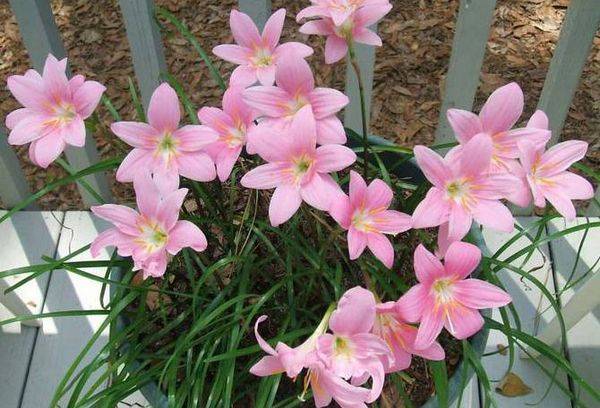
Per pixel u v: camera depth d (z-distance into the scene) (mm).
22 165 1169
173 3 1407
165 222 516
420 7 1384
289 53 488
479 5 784
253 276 681
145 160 523
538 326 905
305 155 488
